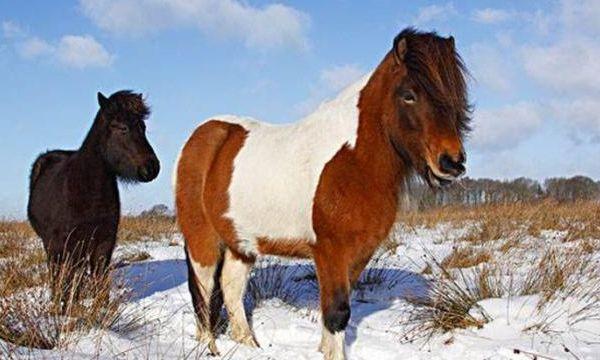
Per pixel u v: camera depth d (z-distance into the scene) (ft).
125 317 9.71
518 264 13.23
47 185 12.01
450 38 8.31
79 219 11.35
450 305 9.67
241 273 10.48
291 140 9.37
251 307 11.37
